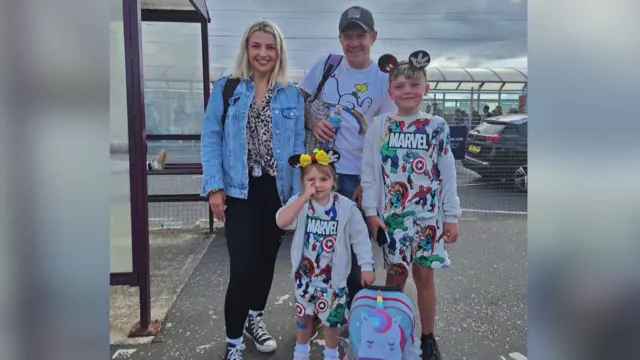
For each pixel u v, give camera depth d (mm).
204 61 5012
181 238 4875
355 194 2352
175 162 5582
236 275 2119
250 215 2162
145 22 4859
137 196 2557
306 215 2072
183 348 2457
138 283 2609
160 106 5055
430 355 2260
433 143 2143
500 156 6805
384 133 2186
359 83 2316
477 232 5043
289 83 2230
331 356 2107
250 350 2434
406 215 2145
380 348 1768
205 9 4734
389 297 1918
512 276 3588
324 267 2043
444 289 3309
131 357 2361
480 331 2666
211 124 2168
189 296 3203
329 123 2283
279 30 2166
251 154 2150
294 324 2762
